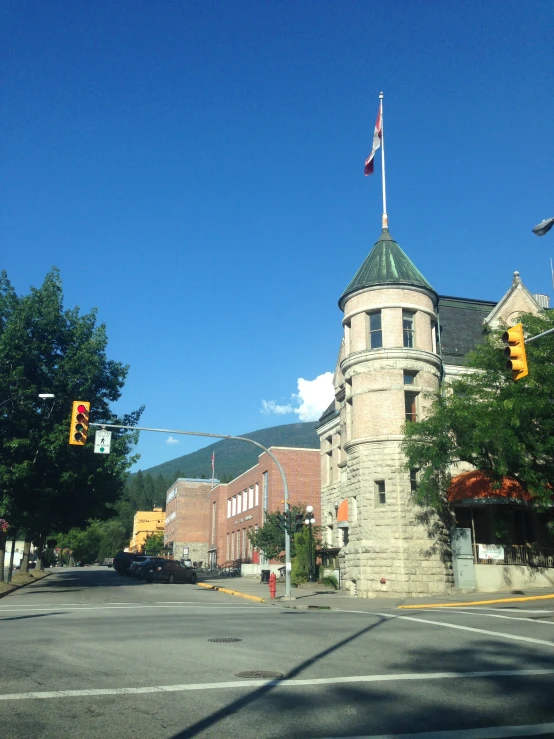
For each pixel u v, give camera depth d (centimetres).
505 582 3069
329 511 4406
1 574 3512
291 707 791
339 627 1545
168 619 1752
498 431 2436
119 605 2384
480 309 3950
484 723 741
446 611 2075
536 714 780
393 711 783
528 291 3725
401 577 2930
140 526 14250
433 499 2886
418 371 3222
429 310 3347
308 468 5769
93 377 3566
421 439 2927
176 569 4550
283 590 3534
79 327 3534
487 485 3006
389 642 1299
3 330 3384
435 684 925
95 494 3881
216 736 671
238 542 7031
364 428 3173
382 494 3094
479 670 1029
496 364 2706
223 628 1516
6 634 1385
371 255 3466
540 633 1455
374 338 3294
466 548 3052
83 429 2230
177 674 964
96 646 1215
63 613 1966
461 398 2739
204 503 10219
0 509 3259
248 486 6688
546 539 3344
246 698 828
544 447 2492
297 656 1132
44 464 3419
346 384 3416
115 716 736
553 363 2564
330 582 3812
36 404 3353
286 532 2939
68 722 710
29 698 811
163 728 695
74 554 11588
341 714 764
